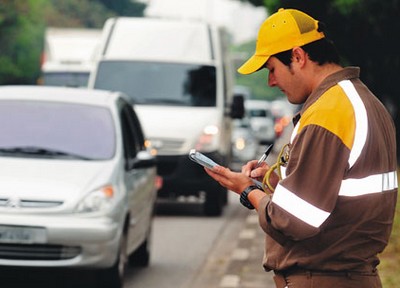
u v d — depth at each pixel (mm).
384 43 27766
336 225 5379
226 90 22625
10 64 71375
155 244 16562
